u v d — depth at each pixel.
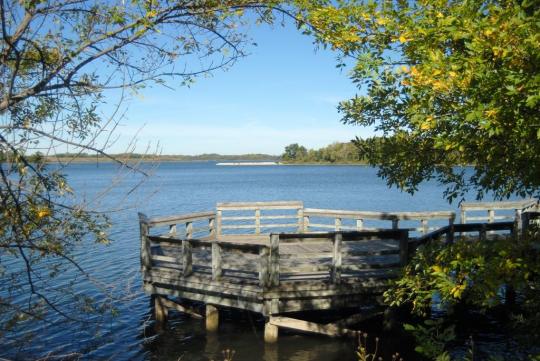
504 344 9.12
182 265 9.77
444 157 5.43
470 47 3.56
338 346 9.25
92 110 4.15
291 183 74.81
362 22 4.57
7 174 3.55
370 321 10.43
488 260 4.62
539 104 3.45
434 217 12.86
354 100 5.53
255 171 151.12
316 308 8.92
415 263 5.41
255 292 8.73
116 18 3.60
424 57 4.13
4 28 3.34
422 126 3.91
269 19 4.56
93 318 9.77
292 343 9.41
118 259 17.09
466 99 3.73
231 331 10.24
